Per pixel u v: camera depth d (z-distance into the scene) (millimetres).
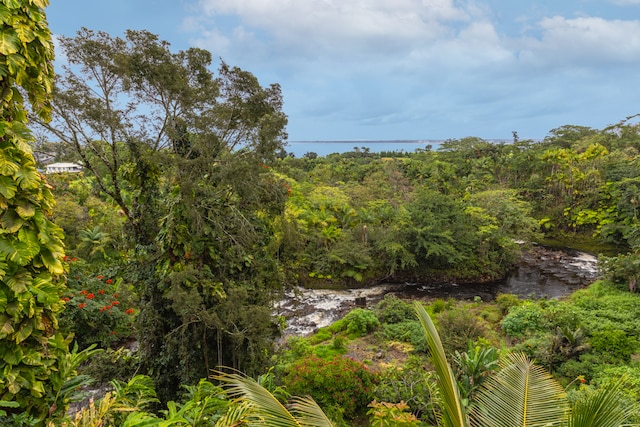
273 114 7395
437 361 2402
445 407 2424
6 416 2211
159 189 7566
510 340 12312
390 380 8125
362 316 13641
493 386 2910
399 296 18672
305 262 19797
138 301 8148
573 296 16109
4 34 2240
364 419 7727
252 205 7617
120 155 7348
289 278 9633
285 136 7523
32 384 2297
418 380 7703
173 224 6422
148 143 6758
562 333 10820
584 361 9844
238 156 7070
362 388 7891
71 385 2680
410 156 55844
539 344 10945
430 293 19156
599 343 10469
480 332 11320
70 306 9570
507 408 2738
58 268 2490
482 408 2812
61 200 15922
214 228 6949
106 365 6941
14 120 2420
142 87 6402
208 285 6500
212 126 6742
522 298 18094
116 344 10391
